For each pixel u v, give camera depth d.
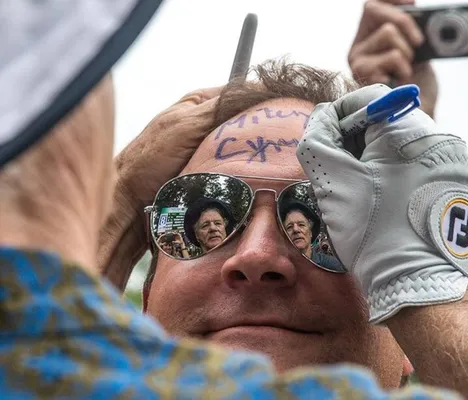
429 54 2.41
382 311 1.83
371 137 1.87
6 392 0.92
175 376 0.95
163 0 0.98
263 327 2.03
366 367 2.08
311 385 0.94
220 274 2.07
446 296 1.80
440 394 0.97
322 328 2.04
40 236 0.97
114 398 0.92
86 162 1.03
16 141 0.91
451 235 1.83
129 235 2.38
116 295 0.98
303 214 2.06
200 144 2.27
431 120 1.90
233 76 2.43
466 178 1.86
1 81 0.93
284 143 2.16
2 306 0.94
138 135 2.35
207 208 2.11
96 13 0.96
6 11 0.96
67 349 0.93
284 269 2.02
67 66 0.93
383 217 1.84
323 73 2.34
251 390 0.94
